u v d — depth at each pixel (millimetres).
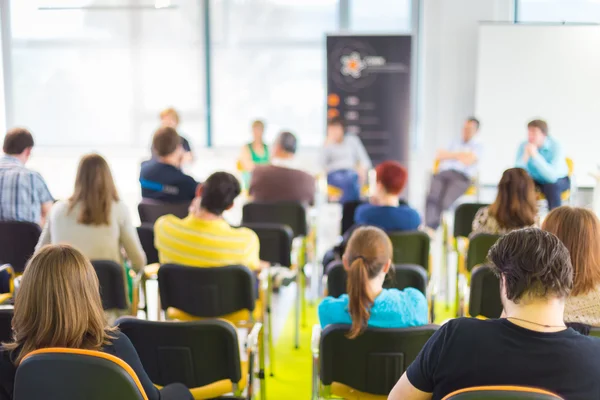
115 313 3273
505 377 1505
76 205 3326
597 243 2211
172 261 3201
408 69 7738
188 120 8398
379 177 3918
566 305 2234
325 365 2340
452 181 6660
